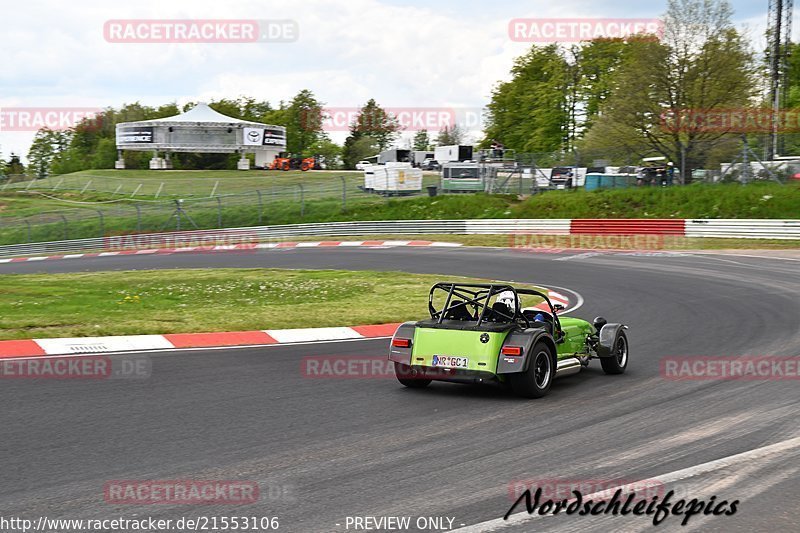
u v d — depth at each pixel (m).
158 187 75.81
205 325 14.55
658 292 20.34
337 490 5.79
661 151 45.06
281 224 50.50
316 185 65.81
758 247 32.31
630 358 12.01
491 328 9.15
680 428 7.69
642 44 45.16
